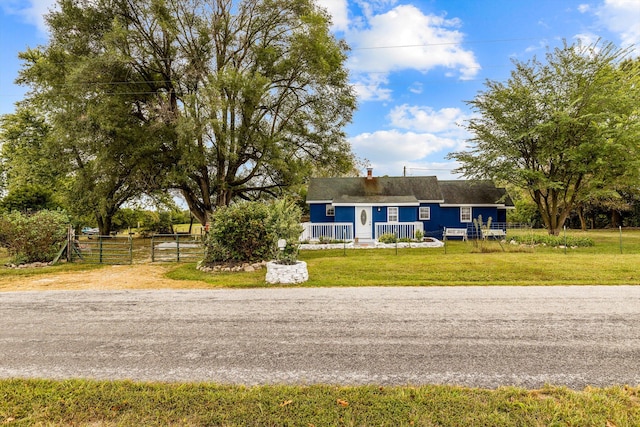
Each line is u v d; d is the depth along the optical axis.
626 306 6.62
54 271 12.12
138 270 12.23
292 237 10.01
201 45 18.97
